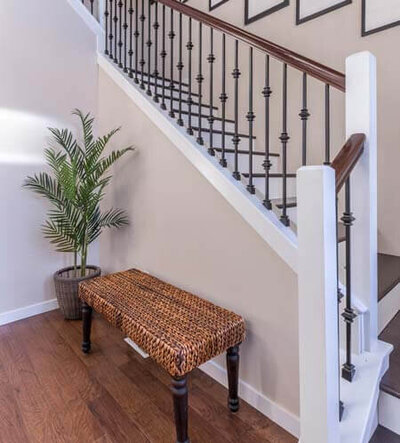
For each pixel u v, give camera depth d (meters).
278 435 1.40
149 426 1.44
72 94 2.63
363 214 1.27
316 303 0.93
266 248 1.45
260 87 2.84
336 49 2.32
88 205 2.41
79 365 1.88
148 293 1.83
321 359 0.93
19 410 1.52
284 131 1.42
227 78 3.10
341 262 1.59
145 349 1.41
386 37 2.08
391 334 1.53
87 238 2.49
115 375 1.80
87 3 2.98
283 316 1.41
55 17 2.50
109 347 2.08
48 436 1.38
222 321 1.48
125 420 1.47
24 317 2.49
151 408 1.55
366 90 1.19
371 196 1.25
